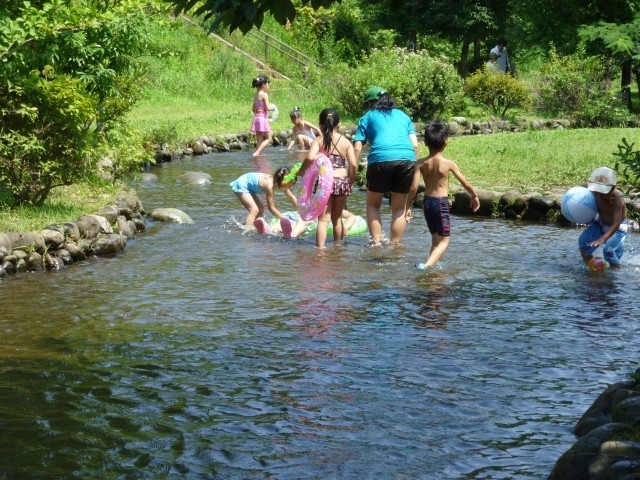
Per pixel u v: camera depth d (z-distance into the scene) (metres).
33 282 8.64
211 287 8.52
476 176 13.45
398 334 7.36
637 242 10.18
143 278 8.80
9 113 9.78
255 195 10.95
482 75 24.86
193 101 25.61
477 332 7.40
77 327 7.50
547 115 25.30
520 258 9.57
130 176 14.28
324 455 5.57
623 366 6.78
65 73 10.18
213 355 6.98
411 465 5.43
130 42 10.27
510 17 33.06
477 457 5.53
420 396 6.36
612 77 26.14
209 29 5.36
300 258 9.55
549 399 6.31
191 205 12.23
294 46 34.72
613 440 4.91
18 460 5.48
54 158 10.17
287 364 6.82
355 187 13.77
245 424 6.03
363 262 9.40
